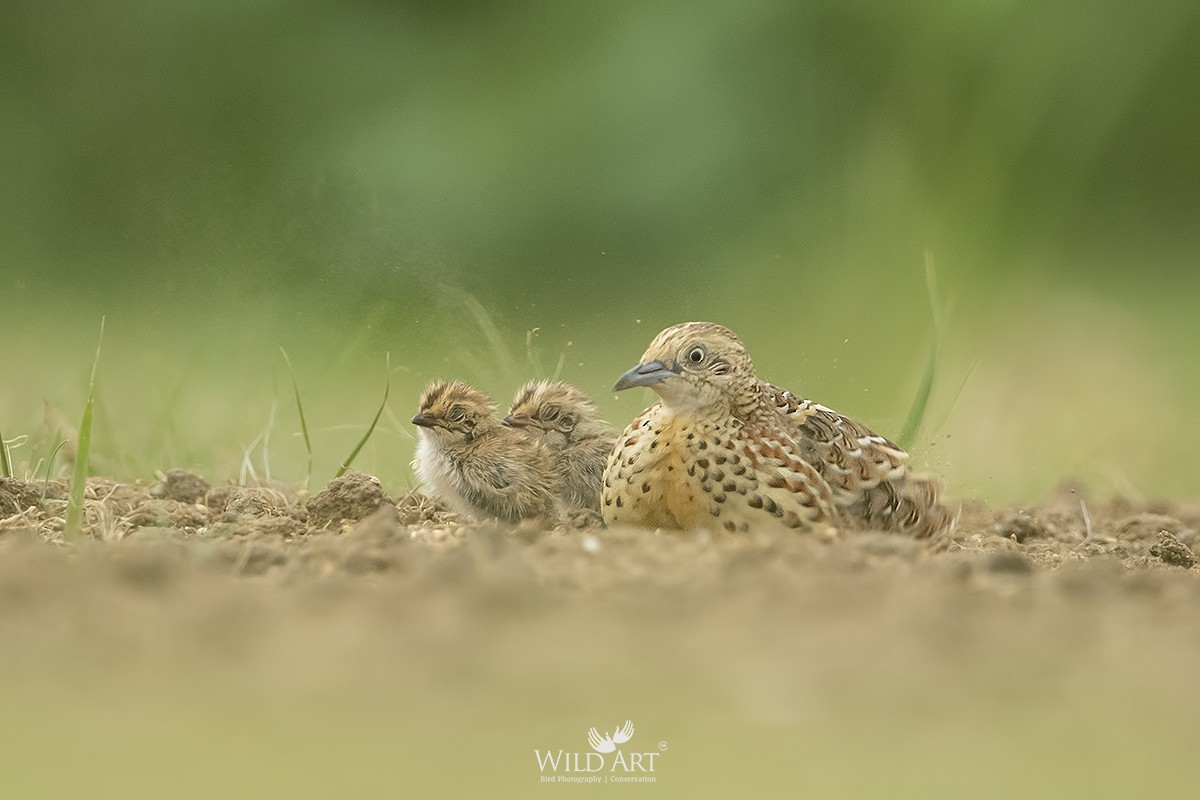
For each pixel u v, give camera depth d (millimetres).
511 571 7379
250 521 9586
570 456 11477
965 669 6430
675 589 7238
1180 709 6051
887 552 8180
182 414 13703
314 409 14883
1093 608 7402
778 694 6152
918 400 11586
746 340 19781
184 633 6703
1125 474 15555
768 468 8961
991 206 20875
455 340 17453
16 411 13734
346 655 6461
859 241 20422
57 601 7098
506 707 5984
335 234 21938
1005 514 11508
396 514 9773
